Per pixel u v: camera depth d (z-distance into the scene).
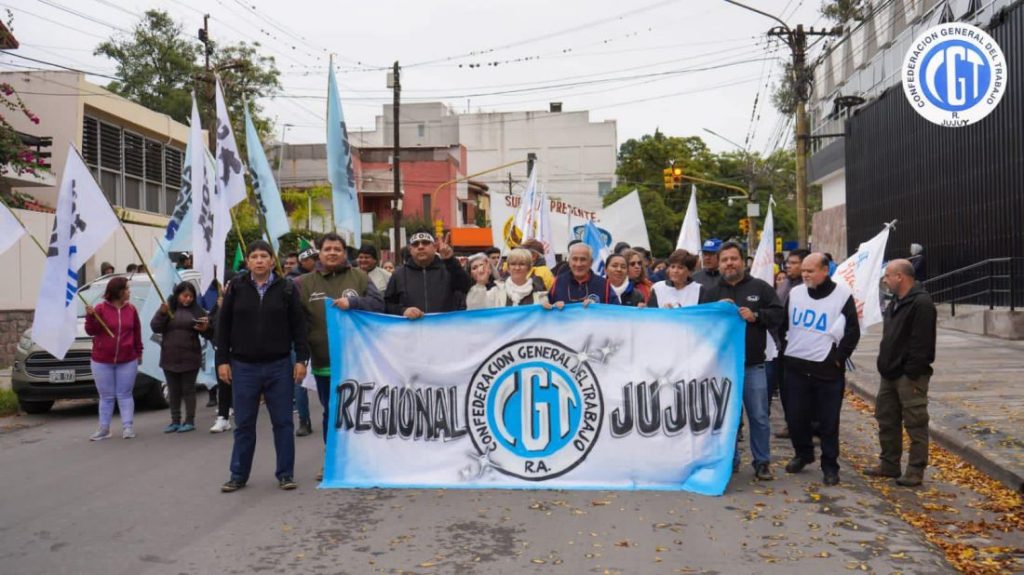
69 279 10.24
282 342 7.61
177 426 10.95
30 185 22.92
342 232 10.56
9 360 19.28
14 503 7.23
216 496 7.40
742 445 9.69
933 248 24.88
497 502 7.11
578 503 7.05
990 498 7.31
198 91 43.28
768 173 69.06
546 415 7.73
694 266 8.75
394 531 6.30
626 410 7.67
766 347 8.23
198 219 10.71
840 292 7.73
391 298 8.52
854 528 6.31
